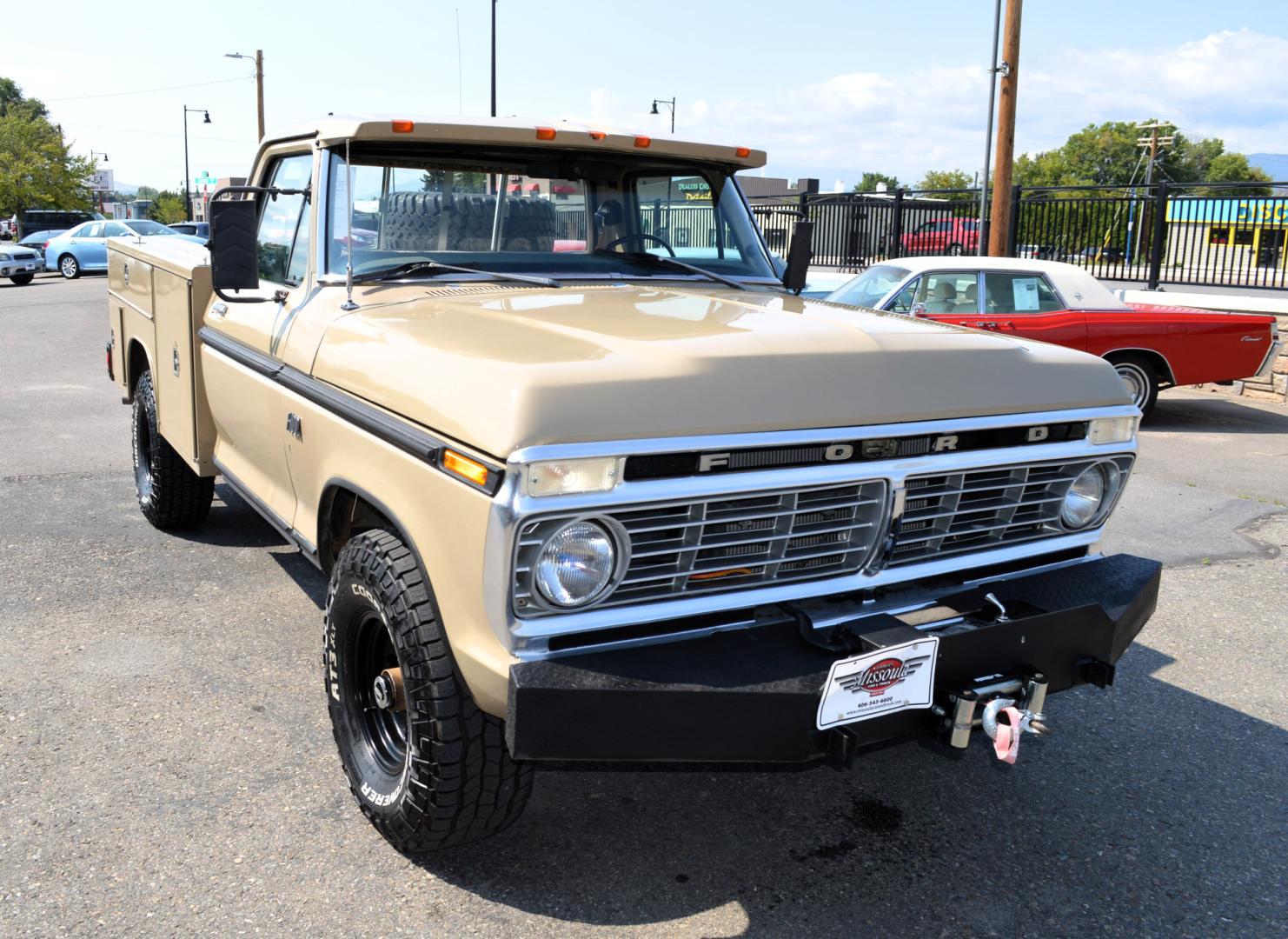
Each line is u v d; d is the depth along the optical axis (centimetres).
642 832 317
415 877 290
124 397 622
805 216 1812
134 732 364
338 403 303
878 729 257
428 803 269
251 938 264
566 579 237
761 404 253
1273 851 313
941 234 1827
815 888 291
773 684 240
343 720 312
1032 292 994
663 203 407
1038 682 277
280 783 335
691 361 252
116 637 444
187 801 323
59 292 2500
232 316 420
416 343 281
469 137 358
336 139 353
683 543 250
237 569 530
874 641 254
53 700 386
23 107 8156
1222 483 780
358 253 352
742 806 333
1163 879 298
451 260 365
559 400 232
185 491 562
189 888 282
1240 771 360
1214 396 1234
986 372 291
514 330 282
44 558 540
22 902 274
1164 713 403
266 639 445
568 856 303
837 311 338
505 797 274
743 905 282
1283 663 450
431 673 261
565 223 385
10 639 439
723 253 422
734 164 421
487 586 235
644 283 385
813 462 261
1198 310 1039
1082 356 319
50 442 828
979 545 304
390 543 281
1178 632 484
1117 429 314
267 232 424
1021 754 371
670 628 259
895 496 273
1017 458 292
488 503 230
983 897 288
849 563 279
